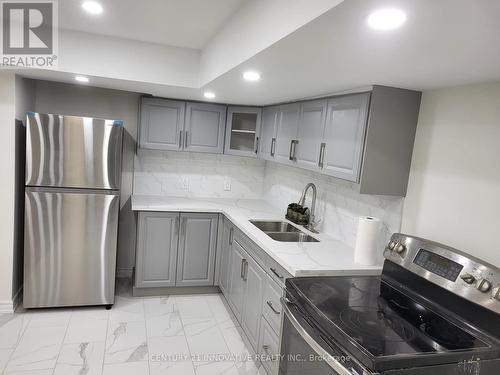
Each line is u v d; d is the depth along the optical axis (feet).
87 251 10.50
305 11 3.86
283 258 7.39
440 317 5.29
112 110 12.35
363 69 5.64
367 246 7.38
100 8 7.11
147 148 12.23
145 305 11.41
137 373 8.18
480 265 5.03
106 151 10.23
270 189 13.74
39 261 10.19
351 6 3.23
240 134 12.93
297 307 6.04
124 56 9.19
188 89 9.94
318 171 8.51
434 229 6.54
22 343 8.93
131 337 9.57
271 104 11.48
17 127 9.93
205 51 8.98
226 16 6.88
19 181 10.33
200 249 12.14
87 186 10.22
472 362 4.40
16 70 9.11
